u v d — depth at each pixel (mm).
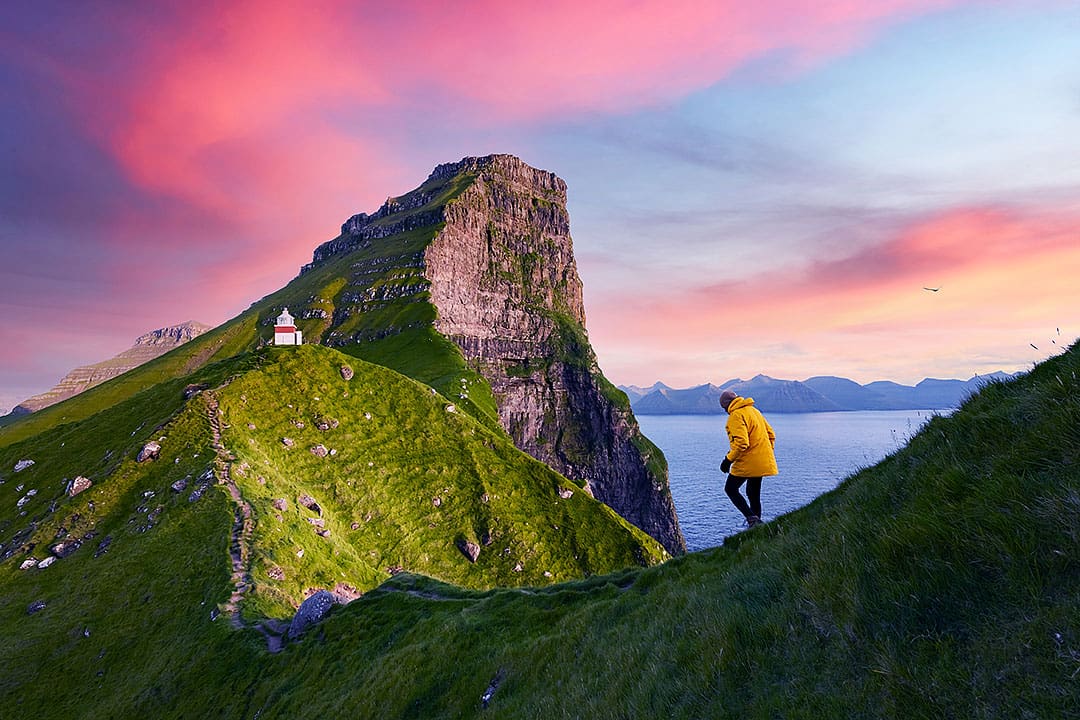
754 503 13766
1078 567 4801
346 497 68312
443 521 73062
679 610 10852
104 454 66000
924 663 5254
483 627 19766
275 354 84625
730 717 6664
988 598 5301
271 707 24812
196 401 68375
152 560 44125
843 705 5609
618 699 9031
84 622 39906
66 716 32625
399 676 18625
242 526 46188
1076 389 6176
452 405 94250
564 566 74812
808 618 7129
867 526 7566
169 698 30094
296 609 38562
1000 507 5777
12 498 64562
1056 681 4219
